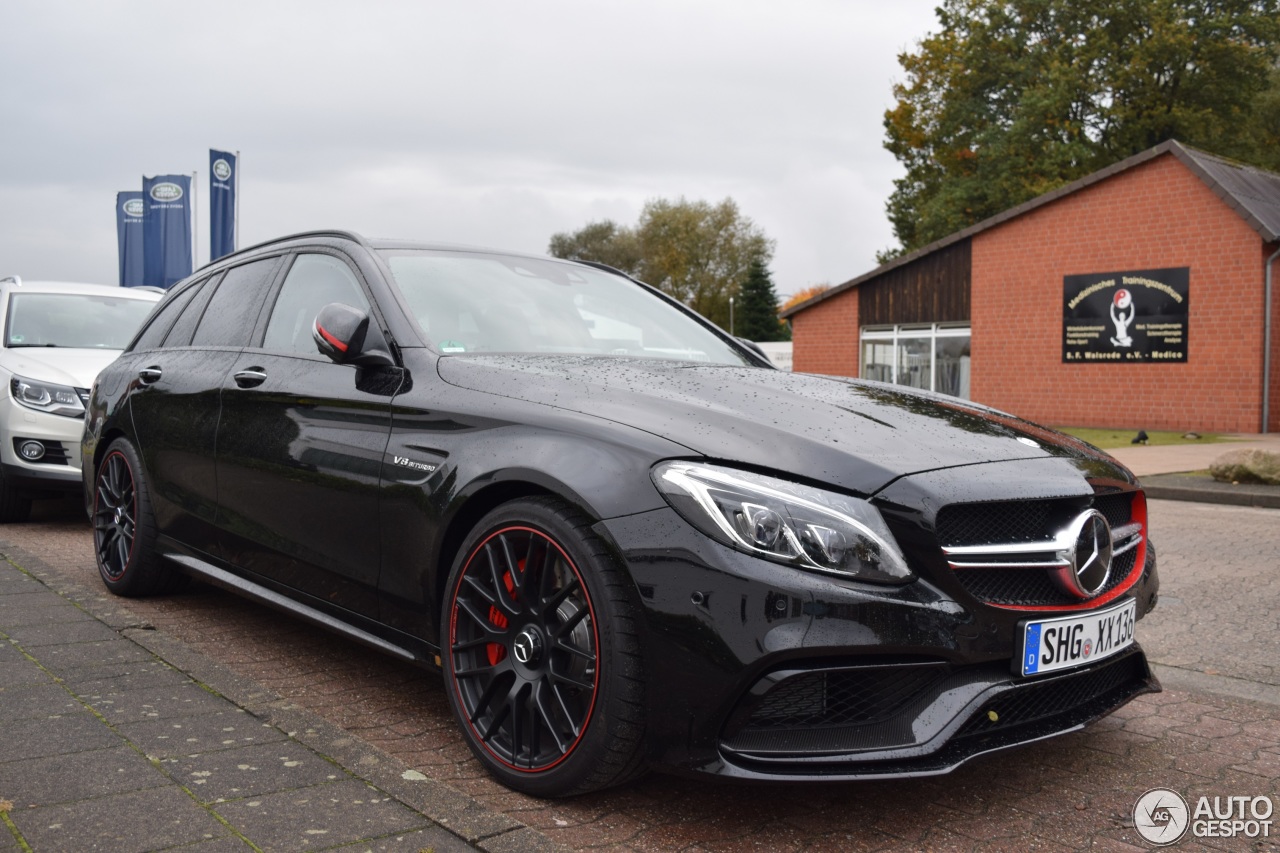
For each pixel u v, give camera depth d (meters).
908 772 2.18
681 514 2.23
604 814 2.39
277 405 3.42
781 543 2.17
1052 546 2.44
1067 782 2.69
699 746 2.18
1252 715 3.31
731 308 74.31
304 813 2.25
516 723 2.49
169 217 19.88
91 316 7.60
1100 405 20.81
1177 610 4.92
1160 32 32.25
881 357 24.67
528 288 3.65
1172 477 10.69
